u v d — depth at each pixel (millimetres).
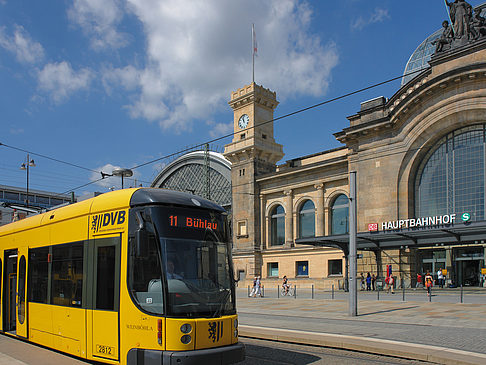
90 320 11086
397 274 40688
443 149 40344
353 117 45531
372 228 41500
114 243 10727
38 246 14266
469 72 36531
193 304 9695
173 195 10680
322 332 16281
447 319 19641
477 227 31484
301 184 54531
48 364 11805
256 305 30172
